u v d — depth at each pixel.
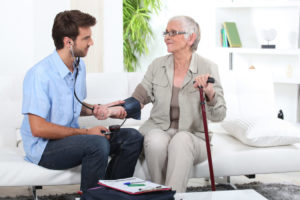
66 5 4.03
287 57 4.50
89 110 2.48
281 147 2.58
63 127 2.25
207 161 2.45
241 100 3.11
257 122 2.63
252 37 4.61
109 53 4.01
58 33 2.26
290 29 4.45
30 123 2.21
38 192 2.99
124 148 2.34
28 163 2.29
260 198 1.77
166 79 2.53
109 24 3.99
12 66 4.34
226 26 4.54
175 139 2.29
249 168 2.51
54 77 2.26
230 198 1.77
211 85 2.33
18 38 4.32
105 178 2.40
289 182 3.21
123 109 2.47
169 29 2.49
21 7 4.28
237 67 4.71
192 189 2.99
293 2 4.32
